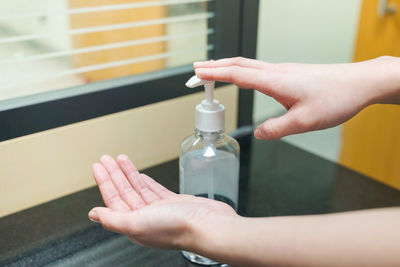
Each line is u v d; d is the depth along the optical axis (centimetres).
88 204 73
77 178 75
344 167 86
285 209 72
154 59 84
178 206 44
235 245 39
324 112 50
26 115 65
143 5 76
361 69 52
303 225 37
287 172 83
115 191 54
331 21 122
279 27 113
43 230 66
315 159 89
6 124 64
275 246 37
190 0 82
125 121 78
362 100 51
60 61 73
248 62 54
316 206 73
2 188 67
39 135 68
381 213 35
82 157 75
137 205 51
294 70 52
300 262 35
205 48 88
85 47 77
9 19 64
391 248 32
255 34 91
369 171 134
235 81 51
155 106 80
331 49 126
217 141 61
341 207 73
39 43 71
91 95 71
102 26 78
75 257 61
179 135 86
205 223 42
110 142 77
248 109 96
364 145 133
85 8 71
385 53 119
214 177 64
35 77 70
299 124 50
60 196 75
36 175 70
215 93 88
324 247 34
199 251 43
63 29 73
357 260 33
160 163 85
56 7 71
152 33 83
